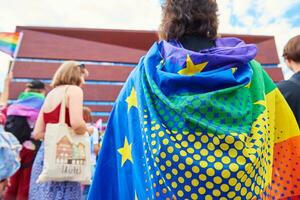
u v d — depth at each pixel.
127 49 38.47
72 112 2.82
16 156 3.18
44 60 36.91
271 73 37.44
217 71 1.22
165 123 1.18
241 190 1.10
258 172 1.14
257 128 1.18
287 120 1.40
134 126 1.29
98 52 38.06
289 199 1.46
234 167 1.09
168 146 1.13
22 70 35.84
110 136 1.40
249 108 1.21
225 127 1.15
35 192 2.91
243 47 1.31
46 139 2.76
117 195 1.35
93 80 37.12
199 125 1.14
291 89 2.25
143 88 1.27
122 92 1.40
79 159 2.80
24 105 3.79
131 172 1.28
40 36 37.56
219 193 1.09
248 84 1.27
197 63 1.24
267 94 1.36
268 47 38.03
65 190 2.80
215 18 1.43
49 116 2.91
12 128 3.68
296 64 2.42
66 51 37.53
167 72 1.25
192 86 1.21
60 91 2.93
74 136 2.83
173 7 1.43
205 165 1.10
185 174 1.11
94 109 36.03
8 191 3.62
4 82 3.80
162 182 1.14
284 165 1.41
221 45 1.40
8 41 3.88
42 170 2.90
